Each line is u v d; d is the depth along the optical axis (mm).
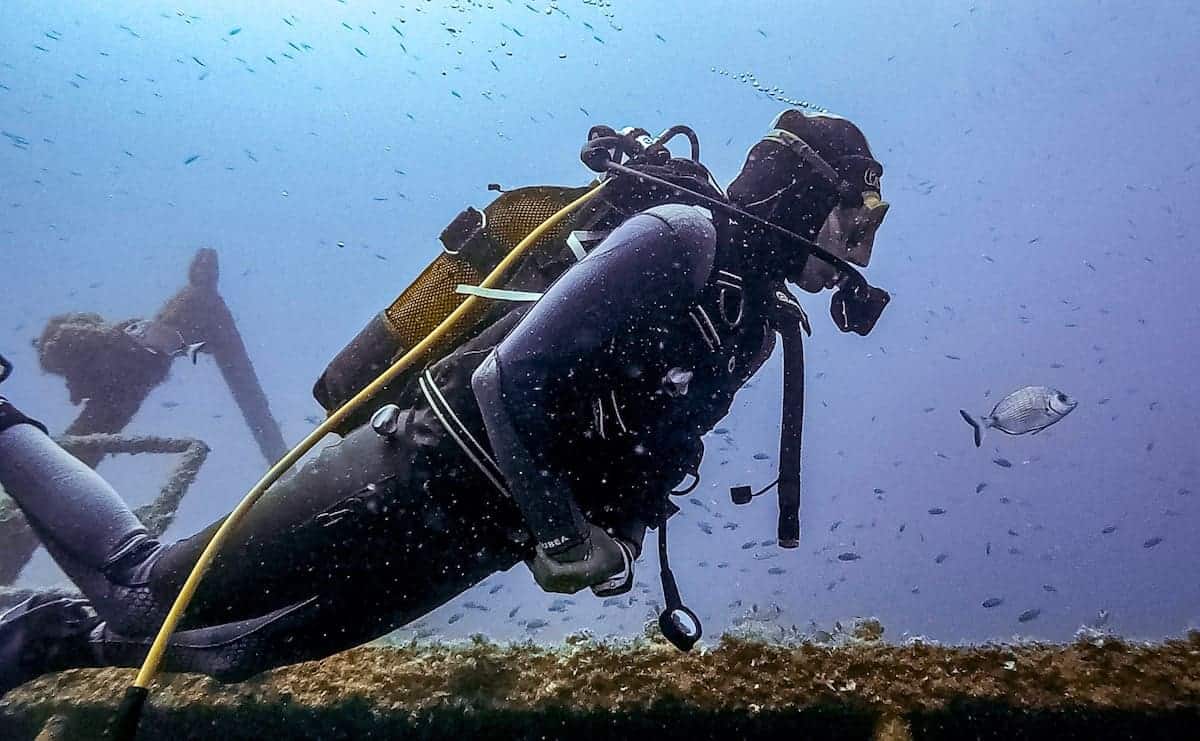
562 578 1356
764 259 1578
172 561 1604
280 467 1446
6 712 2021
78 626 1723
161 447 3961
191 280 5352
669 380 1478
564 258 1611
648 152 1683
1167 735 1761
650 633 2248
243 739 1967
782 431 1685
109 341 4418
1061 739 1797
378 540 1498
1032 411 3283
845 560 4625
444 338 1618
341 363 1732
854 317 1742
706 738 1883
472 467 1468
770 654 2072
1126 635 2143
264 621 1583
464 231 1715
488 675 2021
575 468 1493
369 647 2203
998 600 3332
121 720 1208
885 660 2023
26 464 1704
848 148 1688
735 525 4234
